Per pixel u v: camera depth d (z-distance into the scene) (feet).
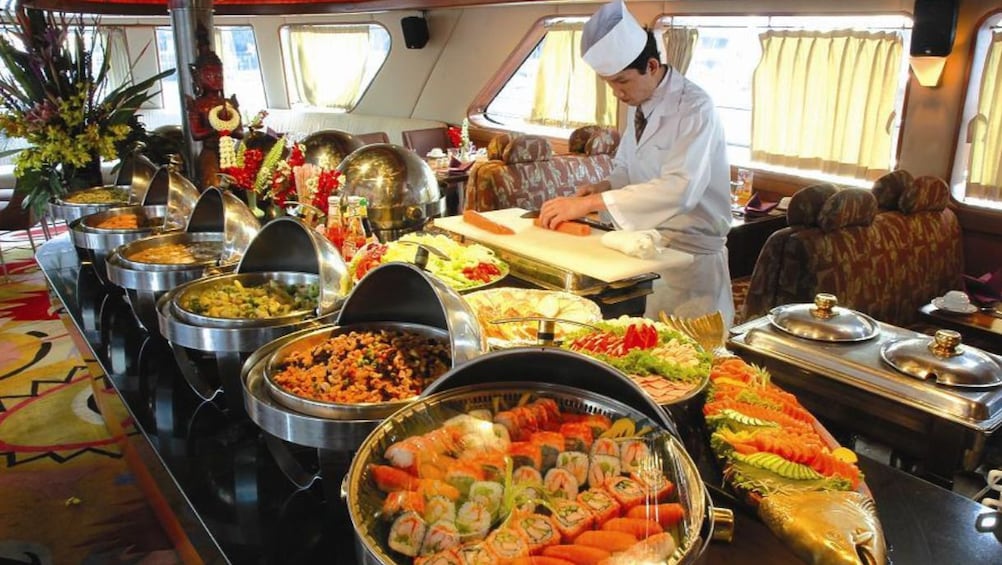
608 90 21.47
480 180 16.37
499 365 3.66
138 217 9.16
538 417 3.48
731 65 18.33
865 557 3.04
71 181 12.16
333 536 4.06
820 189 11.02
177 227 8.33
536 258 7.73
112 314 8.00
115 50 33.27
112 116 12.17
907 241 12.01
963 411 5.56
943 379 5.81
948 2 13.07
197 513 4.32
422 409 3.49
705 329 5.59
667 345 4.95
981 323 9.89
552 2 21.06
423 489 3.06
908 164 14.80
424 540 2.85
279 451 4.71
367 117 29.53
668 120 9.25
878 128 15.46
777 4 16.25
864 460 4.33
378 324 5.19
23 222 18.97
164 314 5.48
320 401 4.03
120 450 9.98
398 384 4.42
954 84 13.78
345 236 7.27
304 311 5.44
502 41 23.91
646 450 3.25
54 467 9.78
